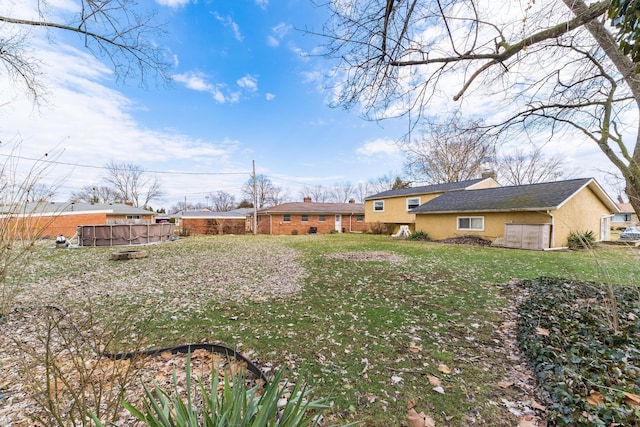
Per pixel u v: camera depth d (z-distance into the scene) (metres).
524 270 6.56
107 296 4.84
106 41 5.35
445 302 4.32
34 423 1.83
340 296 4.72
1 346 2.94
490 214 12.89
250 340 3.11
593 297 3.88
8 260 3.70
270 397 1.29
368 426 1.82
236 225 23.03
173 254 10.05
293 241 15.12
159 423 1.26
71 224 17.94
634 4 1.82
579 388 1.98
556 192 11.42
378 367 2.53
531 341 2.77
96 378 2.25
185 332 3.35
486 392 2.15
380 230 21.28
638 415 1.60
